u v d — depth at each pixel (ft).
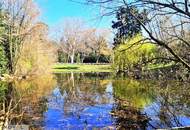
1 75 129.59
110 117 55.72
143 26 16.56
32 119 52.24
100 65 273.33
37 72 167.02
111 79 140.26
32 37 164.45
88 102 73.51
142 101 70.38
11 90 90.12
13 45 153.07
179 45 21.83
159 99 49.73
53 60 252.62
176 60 17.52
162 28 18.25
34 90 96.84
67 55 321.52
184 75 35.06
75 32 306.76
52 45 264.11
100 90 99.45
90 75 175.11
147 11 16.60
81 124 50.78
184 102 44.62
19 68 150.10
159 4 15.55
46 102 72.54
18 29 154.61
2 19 145.69
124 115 56.18
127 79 130.41
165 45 16.96
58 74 185.98
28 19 159.22
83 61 311.27
